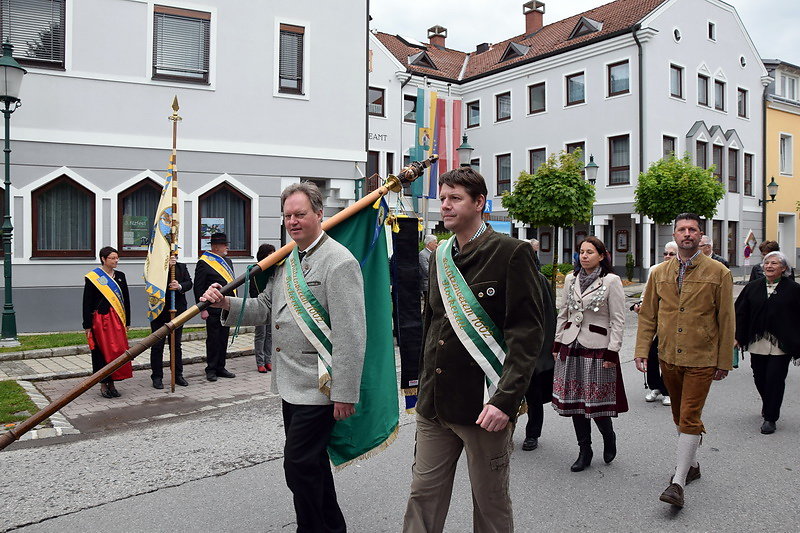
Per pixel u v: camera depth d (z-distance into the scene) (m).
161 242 7.86
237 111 13.27
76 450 5.26
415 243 3.72
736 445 5.46
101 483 4.49
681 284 4.40
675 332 4.38
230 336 10.20
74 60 11.78
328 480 3.32
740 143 28.22
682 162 19.78
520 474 4.72
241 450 5.25
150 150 12.44
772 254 5.96
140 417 6.36
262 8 13.49
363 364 3.21
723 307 4.25
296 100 13.92
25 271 11.42
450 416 2.72
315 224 3.22
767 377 5.86
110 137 12.06
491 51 33.22
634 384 7.91
